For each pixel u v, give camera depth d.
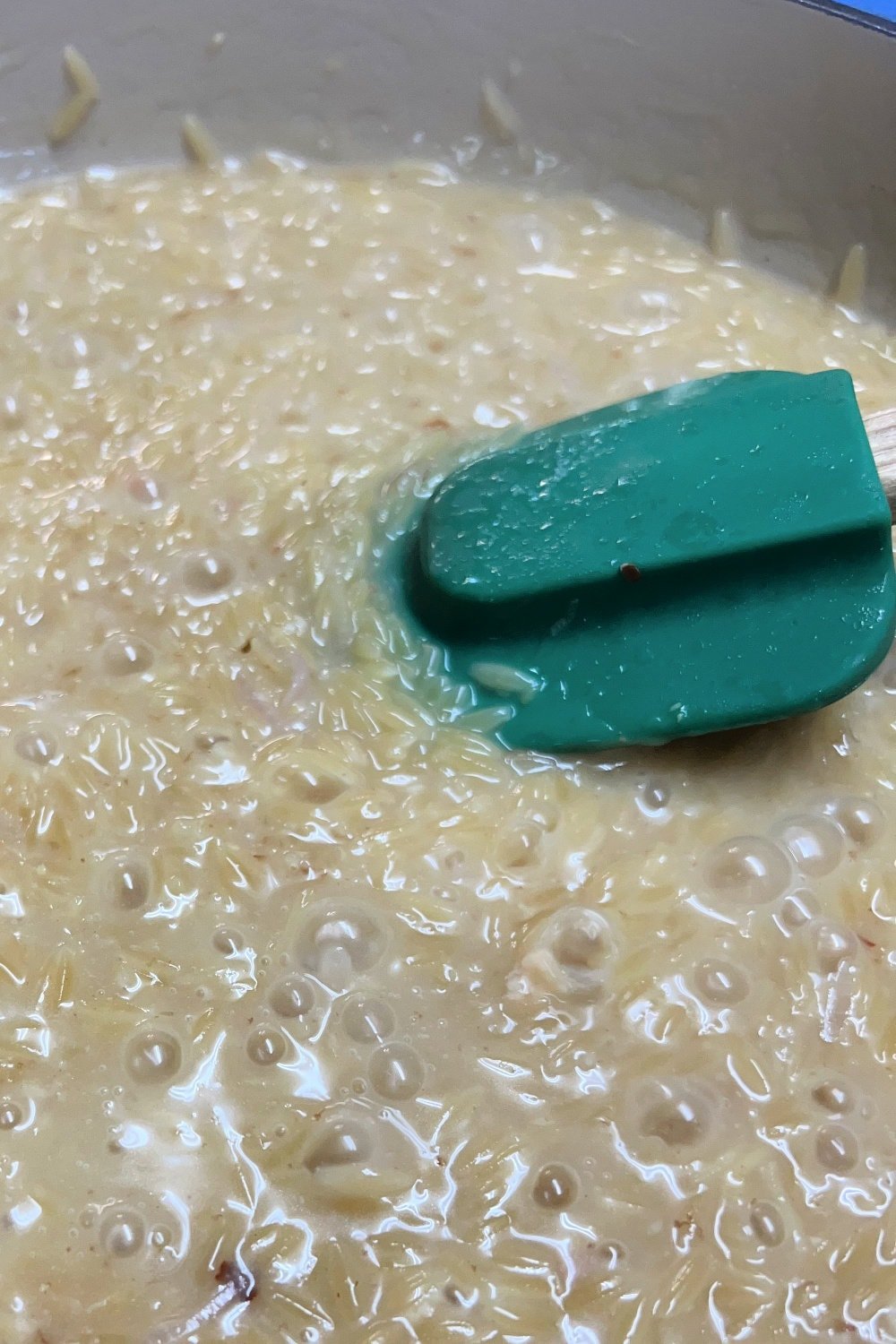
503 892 0.27
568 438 0.29
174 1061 0.25
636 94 0.35
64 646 0.29
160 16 0.35
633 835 0.28
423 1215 0.25
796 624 0.28
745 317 0.35
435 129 0.37
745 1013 0.27
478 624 0.29
